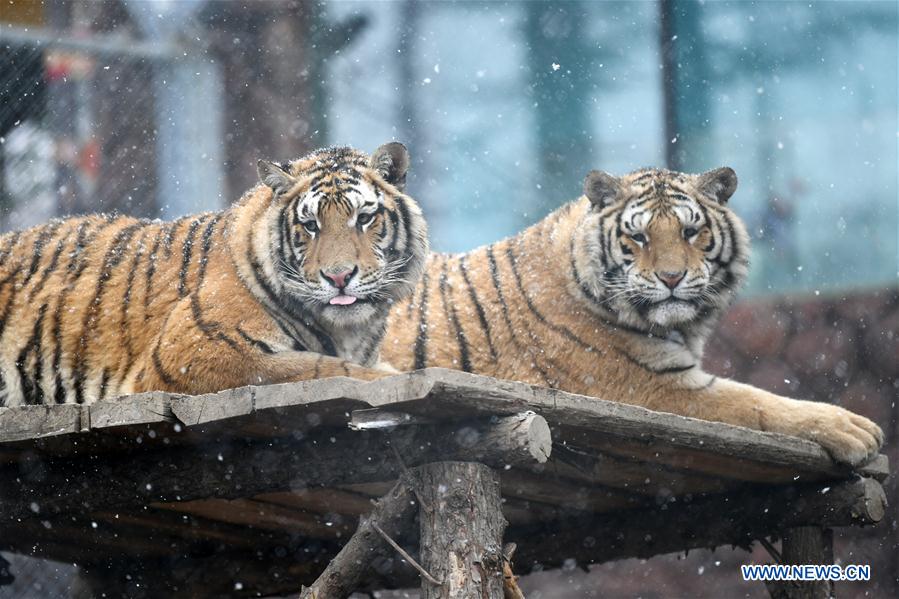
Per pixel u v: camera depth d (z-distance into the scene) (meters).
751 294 17.73
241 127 16.55
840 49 17.95
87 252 9.48
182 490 7.70
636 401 10.31
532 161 18.72
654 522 9.87
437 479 7.01
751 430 8.36
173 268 9.13
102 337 9.06
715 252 10.42
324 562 10.28
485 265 10.97
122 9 14.75
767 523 9.63
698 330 10.57
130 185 14.52
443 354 10.49
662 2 18.28
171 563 10.55
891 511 16.91
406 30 19.08
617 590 18.36
